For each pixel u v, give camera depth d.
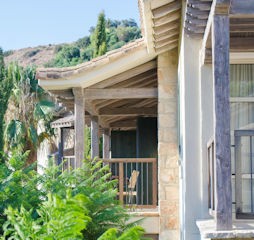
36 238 5.25
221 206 6.13
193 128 8.43
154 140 14.51
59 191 6.99
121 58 10.80
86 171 8.58
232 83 8.63
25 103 26.27
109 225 7.54
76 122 10.91
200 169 8.34
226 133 6.17
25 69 26.83
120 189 11.77
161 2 8.23
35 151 26.33
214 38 6.22
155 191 12.00
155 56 11.22
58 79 10.72
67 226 5.19
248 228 6.36
